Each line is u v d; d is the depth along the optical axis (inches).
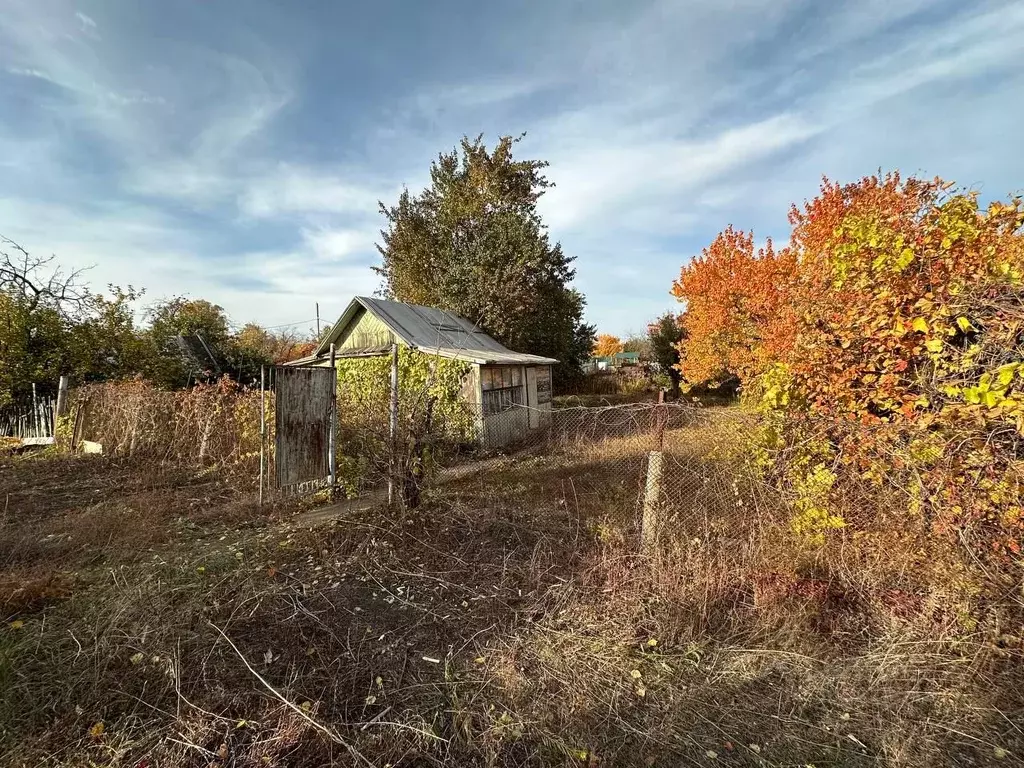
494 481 289.3
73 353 470.0
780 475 148.1
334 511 229.3
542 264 810.2
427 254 866.8
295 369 236.8
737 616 122.7
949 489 114.4
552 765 82.8
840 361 141.9
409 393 232.7
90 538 182.5
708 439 217.0
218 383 350.6
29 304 458.6
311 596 138.9
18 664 102.4
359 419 237.6
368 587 146.3
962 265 125.1
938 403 126.8
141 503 231.8
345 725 90.0
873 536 127.6
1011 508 106.7
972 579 110.0
